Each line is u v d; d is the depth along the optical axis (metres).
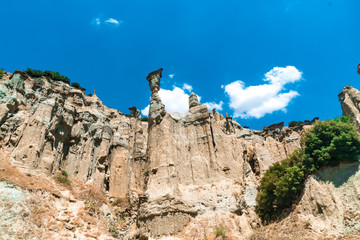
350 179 34.06
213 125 53.31
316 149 38.47
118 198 54.88
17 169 42.53
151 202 42.50
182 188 45.59
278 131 67.12
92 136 60.50
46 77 64.69
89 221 40.25
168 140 49.25
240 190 44.97
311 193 35.12
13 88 52.09
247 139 60.09
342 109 50.97
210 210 42.72
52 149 50.84
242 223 39.28
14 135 47.22
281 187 38.03
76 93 65.06
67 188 47.06
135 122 73.06
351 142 35.56
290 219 35.00
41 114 50.75
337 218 31.91
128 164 64.00
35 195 38.03
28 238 32.16
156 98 54.69
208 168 48.38
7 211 33.34
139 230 39.31
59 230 35.44
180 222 40.22
